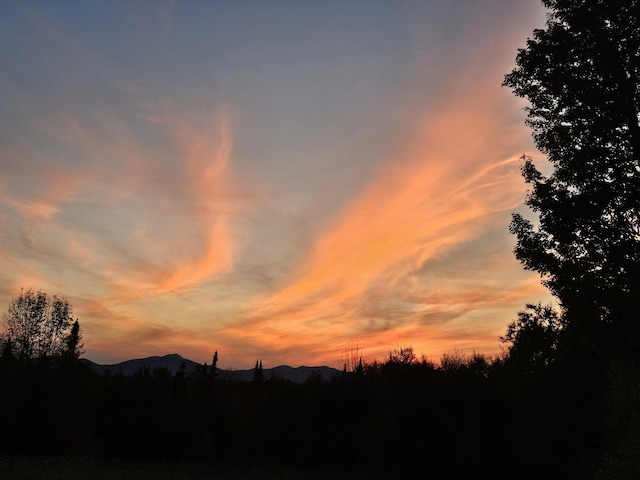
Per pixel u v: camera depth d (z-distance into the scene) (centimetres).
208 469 3506
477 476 3438
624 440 1434
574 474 2695
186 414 4338
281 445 4100
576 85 1383
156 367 4800
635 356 1365
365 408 4038
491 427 3434
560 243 1425
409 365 3731
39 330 5231
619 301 1316
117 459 3784
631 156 1343
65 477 2464
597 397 2375
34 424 3691
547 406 2639
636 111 1341
